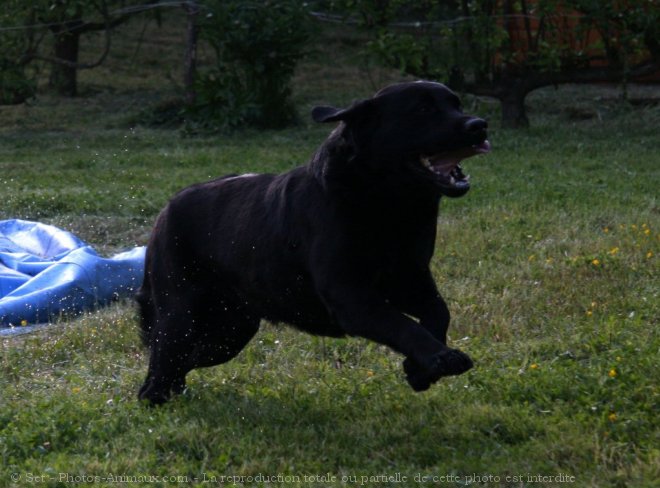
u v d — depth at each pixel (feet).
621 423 41.04
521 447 40.45
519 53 150.71
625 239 77.87
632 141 136.15
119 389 50.88
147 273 50.16
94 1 157.28
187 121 158.51
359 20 150.10
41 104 187.52
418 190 40.86
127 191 106.42
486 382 47.52
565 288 65.31
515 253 76.23
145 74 211.61
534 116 163.12
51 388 51.96
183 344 48.06
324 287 41.70
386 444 41.88
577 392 45.16
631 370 46.68
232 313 49.32
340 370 52.37
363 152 40.83
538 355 52.19
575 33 146.72
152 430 43.75
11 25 156.66
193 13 159.12
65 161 132.46
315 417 44.96
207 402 47.60
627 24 142.20
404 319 39.70
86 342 60.13
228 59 158.40
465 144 39.93
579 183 105.19
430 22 147.54
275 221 44.14
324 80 198.59
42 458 41.81
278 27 154.81
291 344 57.21
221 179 48.91
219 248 46.65
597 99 169.68
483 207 93.30
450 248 78.07
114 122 170.81
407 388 48.24
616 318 56.75
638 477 36.52
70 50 192.54
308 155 131.34
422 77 151.33
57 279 70.74
